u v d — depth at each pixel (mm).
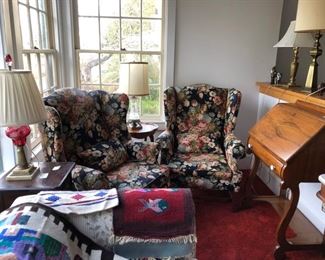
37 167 1651
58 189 1467
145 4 2951
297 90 2344
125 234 1207
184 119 2779
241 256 1910
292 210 1820
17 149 1546
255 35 3020
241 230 2193
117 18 2965
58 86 2844
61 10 2781
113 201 1237
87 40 2990
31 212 1058
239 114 3230
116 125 2389
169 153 2471
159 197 1273
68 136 1947
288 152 1754
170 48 2959
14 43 1767
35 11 2328
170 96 2686
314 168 1736
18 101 1352
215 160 2467
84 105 2135
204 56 3039
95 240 1199
